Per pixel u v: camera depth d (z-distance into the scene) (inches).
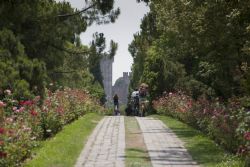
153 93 1800.0
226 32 713.6
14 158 490.6
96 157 607.2
